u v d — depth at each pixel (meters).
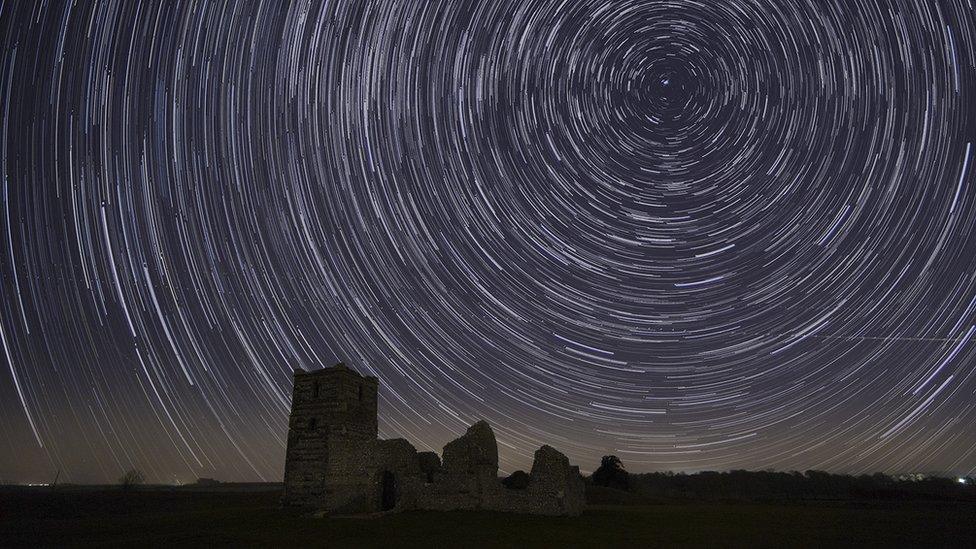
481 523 23.45
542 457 28.86
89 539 20.22
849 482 70.81
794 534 23.67
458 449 28.72
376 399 31.44
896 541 21.89
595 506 39.28
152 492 58.47
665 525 26.16
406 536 20.12
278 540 19.28
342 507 27.02
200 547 18.06
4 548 18.56
